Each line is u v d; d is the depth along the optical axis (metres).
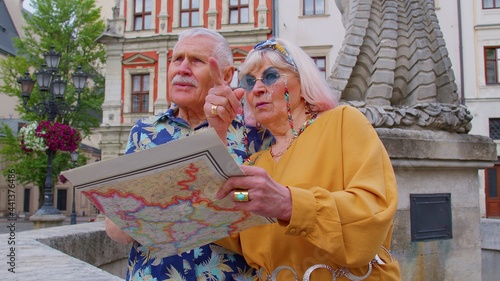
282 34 23.53
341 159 1.44
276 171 1.56
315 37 23.27
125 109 24.92
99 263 4.04
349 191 1.33
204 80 1.85
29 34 26.62
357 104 3.37
